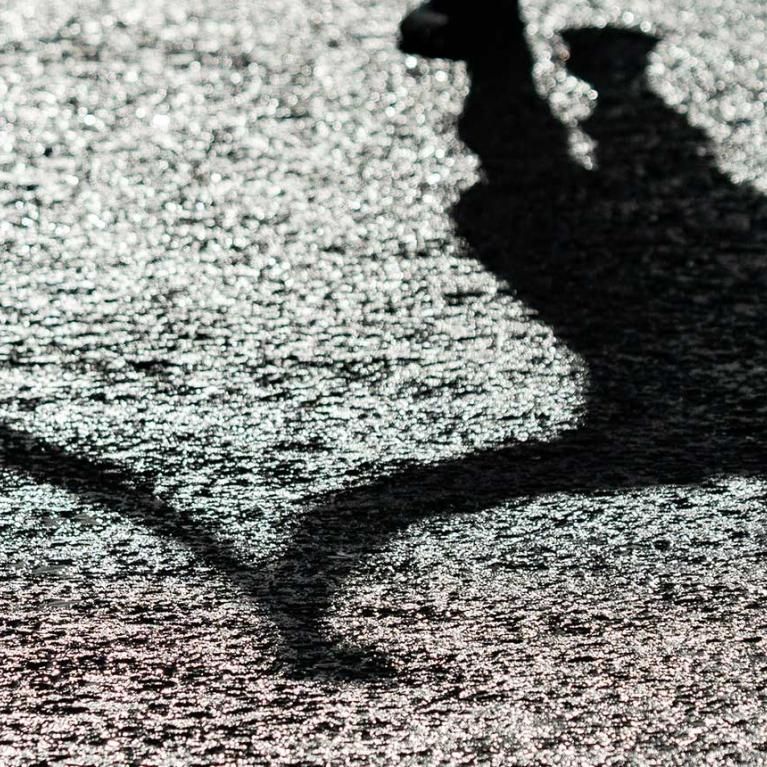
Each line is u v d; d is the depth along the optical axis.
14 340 9.36
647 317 9.78
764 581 6.88
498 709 5.94
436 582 6.88
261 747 5.71
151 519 7.41
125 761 5.63
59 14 16.23
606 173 12.25
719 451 8.12
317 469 7.91
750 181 12.14
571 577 6.91
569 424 8.41
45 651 6.32
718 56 15.00
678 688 6.08
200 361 9.14
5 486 7.69
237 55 14.98
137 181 12.02
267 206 11.58
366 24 16.03
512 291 10.17
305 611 6.64
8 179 12.02
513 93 14.04
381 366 9.10
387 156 12.59
